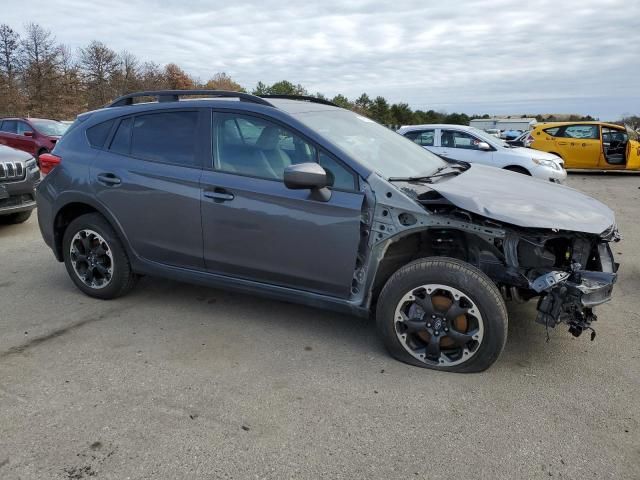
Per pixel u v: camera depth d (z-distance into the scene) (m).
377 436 2.61
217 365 3.33
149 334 3.79
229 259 3.71
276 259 3.52
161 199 3.87
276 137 3.54
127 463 2.42
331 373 3.22
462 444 2.55
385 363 3.34
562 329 3.79
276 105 3.70
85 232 4.32
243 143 3.65
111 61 54.53
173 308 4.27
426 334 3.22
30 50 46.31
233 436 2.62
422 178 3.49
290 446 2.54
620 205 9.41
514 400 2.91
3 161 6.64
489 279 3.05
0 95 43.88
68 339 3.71
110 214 4.13
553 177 10.34
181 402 2.91
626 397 2.93
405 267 3.21
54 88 47.06
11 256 5.88
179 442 2.57
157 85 62.53
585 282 3.02
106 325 3.94
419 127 11.58
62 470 2.38
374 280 3.32
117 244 4.21
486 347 3.06
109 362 3.37
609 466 2.39
